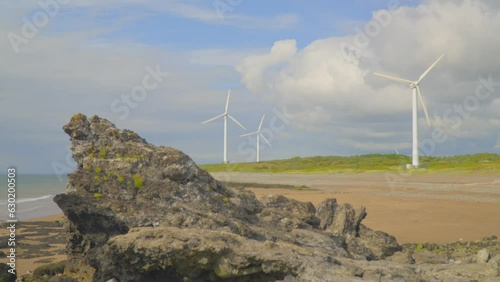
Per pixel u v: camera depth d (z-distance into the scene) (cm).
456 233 3038
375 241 1950
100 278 1538
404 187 7156
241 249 1432
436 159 14162
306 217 1938
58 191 8125
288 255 1430
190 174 1716
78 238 1700
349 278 1368
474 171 9975
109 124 1802
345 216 2023
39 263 2311
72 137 1777
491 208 4397
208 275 1485
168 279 1505
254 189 7181
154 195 1631
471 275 1542
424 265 1677
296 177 10531
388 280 1391
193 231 1454
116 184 1653
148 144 1788
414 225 3397
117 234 1593
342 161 15950
